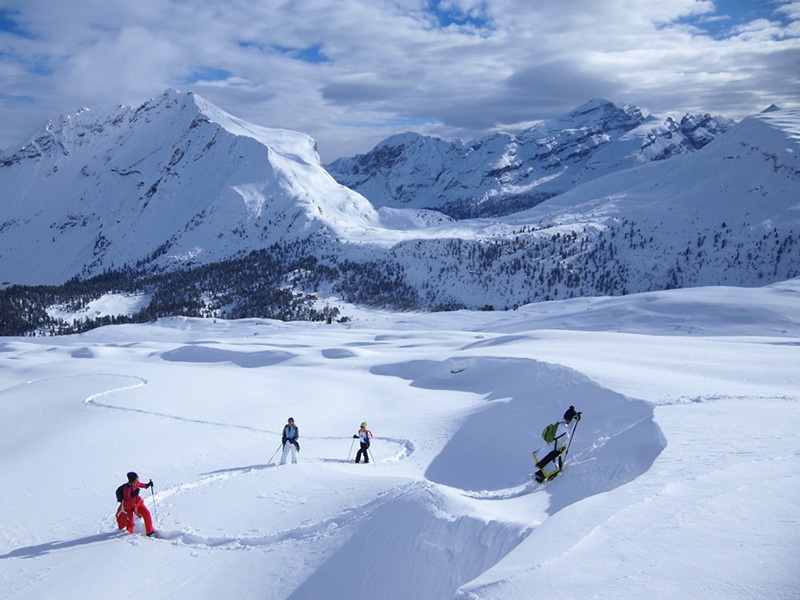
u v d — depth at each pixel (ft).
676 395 67.36
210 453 85.20
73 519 59.77
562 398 82.89
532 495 45.44
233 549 48.80
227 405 126.93
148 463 79.46
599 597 19.16
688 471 32.07
